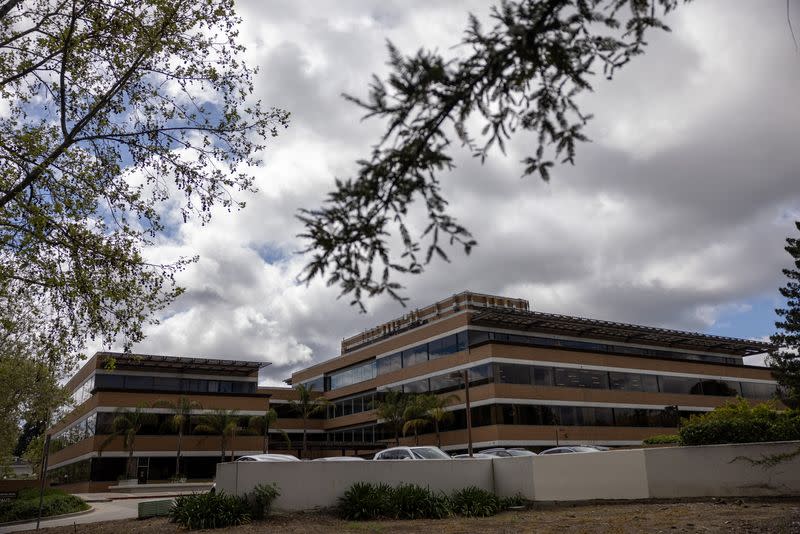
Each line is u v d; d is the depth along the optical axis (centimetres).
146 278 1570
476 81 370
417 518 1584
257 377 5575
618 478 1714
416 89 343
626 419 4794
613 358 4912
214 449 4881
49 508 2198
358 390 5869
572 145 382
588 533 1159
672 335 5356
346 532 1309
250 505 1548
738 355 6138
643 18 383
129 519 1792
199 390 5272
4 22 1487
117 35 1537
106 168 1565
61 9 1491
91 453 4481
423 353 5050
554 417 4431
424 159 377
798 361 2747
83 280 1487
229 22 1583
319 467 1672
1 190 1406
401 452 2011
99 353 4834
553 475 1809
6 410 2678
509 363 4397
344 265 399
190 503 1519
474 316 4650
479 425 4347
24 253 1423
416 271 399
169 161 1565
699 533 1065
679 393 5219
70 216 1435
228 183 1625
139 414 4550
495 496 1802
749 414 2092
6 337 2384
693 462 1625
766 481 1526
